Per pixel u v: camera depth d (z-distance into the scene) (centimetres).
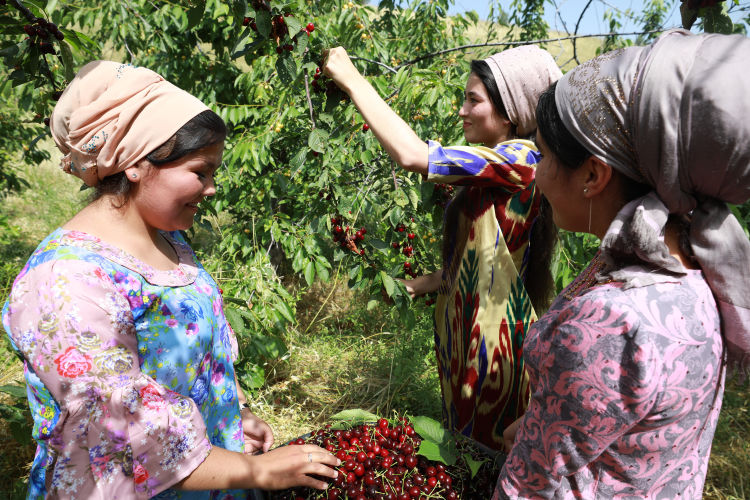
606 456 83
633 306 76
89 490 87
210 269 331
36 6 148
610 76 77
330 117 170
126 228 103
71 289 87
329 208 204
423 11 476
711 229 78
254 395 299
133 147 95
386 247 203
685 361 76
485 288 159
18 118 511
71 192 752
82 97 93
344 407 305
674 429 79
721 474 245
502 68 151
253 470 103
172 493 106
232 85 445
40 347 86
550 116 87
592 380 77
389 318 394
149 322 101
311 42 163
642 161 76
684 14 167
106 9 411
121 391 88
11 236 556
